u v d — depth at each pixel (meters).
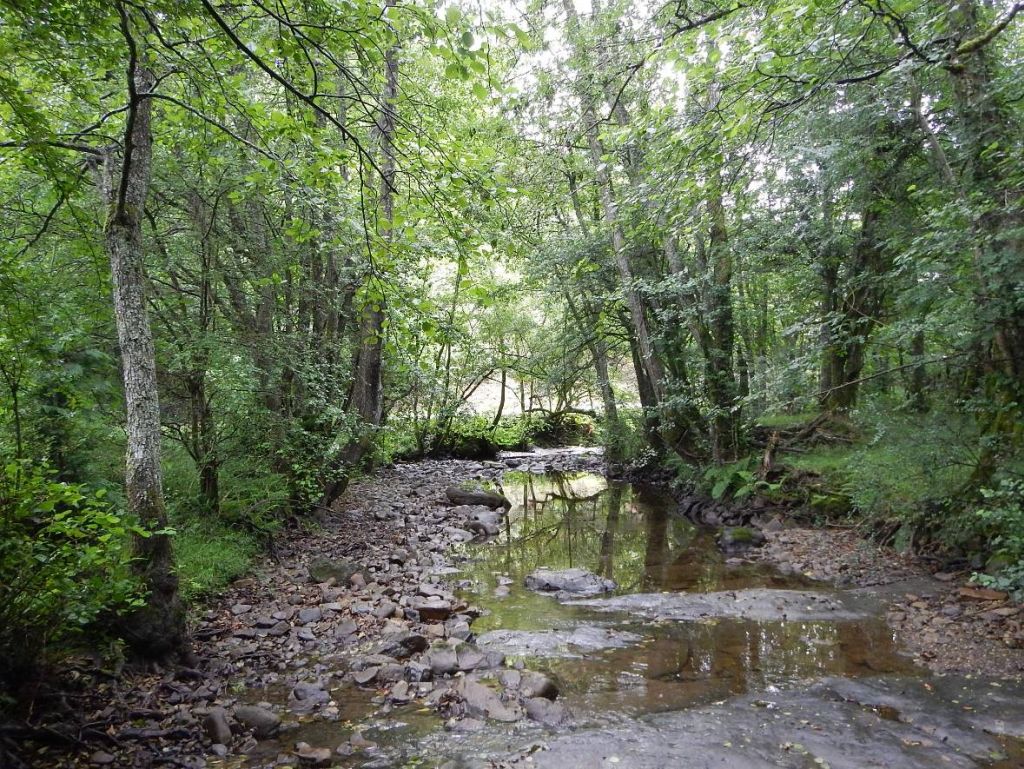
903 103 9.39
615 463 21.23
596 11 11.95
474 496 16.31
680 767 4.43
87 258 7.39
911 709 5.20
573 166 13.52
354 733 4.96
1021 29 8.41
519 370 25.73
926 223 8.26
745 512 13.05
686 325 14.90
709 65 6.39
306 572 9.41
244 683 5.85
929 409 9.68
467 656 6.40
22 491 4.18
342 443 12.36
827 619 7.42
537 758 4.59
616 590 9.19
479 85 3.98
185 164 8.55
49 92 6.18
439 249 6.23
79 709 4.80
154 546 5.75
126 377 5.75
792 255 13.17
